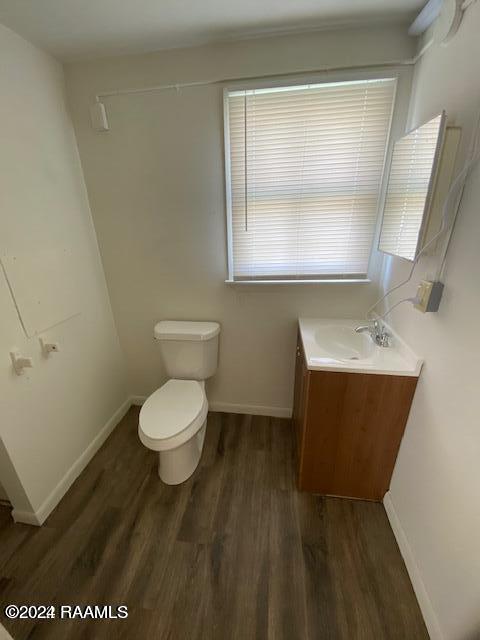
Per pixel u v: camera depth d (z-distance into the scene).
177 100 1.51
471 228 0.90
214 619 1.10
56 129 1.51
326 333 1.71
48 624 1.10
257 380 2.11
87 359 1.81
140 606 1.14
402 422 1.33
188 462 1.67
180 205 1.71
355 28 1.31
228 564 1.27
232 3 1.14
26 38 1.31
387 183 1.45
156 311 2.02
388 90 1.38
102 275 1.94
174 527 1.43
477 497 0.84
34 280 1.39
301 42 1.36
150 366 2.21
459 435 0.94
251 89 1.43
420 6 1.18
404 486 1.32
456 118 1.00
